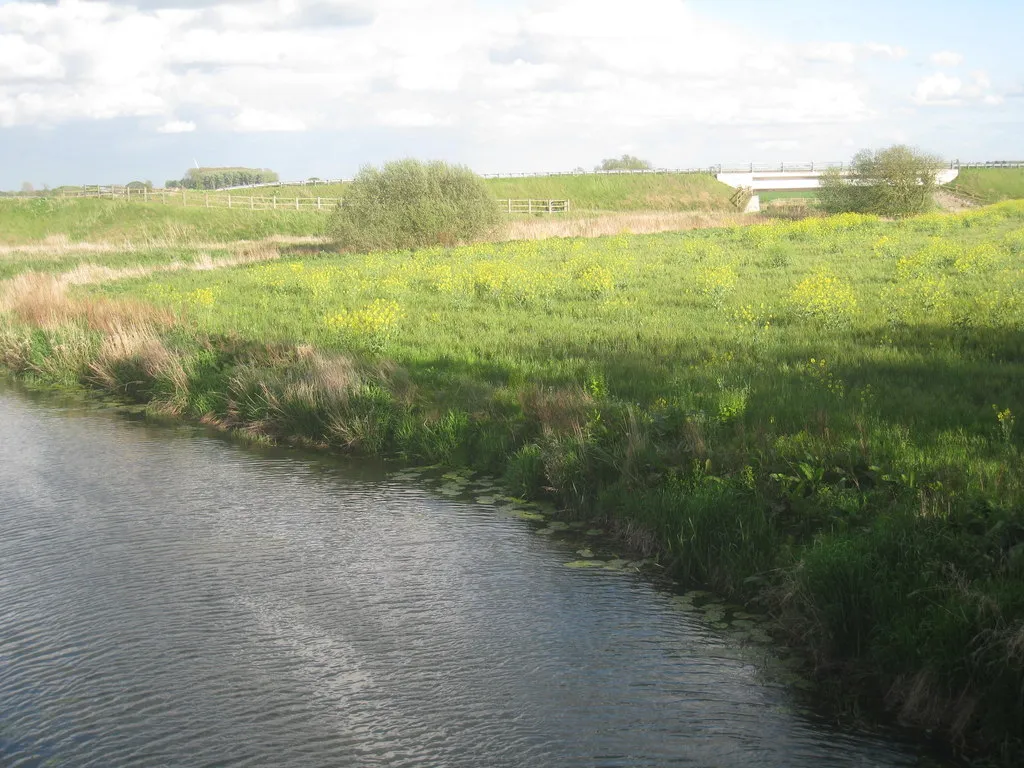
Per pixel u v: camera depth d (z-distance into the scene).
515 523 9.64
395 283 25.27
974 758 5.53
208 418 14.50
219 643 7.14
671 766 5.51
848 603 6.70
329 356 15.16
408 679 6.56
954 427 9.72
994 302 17.33
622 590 7.99
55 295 23.89
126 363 17.19
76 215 65.00
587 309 19.98
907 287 20.42
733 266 27.27
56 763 5.69
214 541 9.29
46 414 15.24
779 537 7.95
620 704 6.19
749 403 11.19
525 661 6.78
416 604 7.77
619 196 94.56
